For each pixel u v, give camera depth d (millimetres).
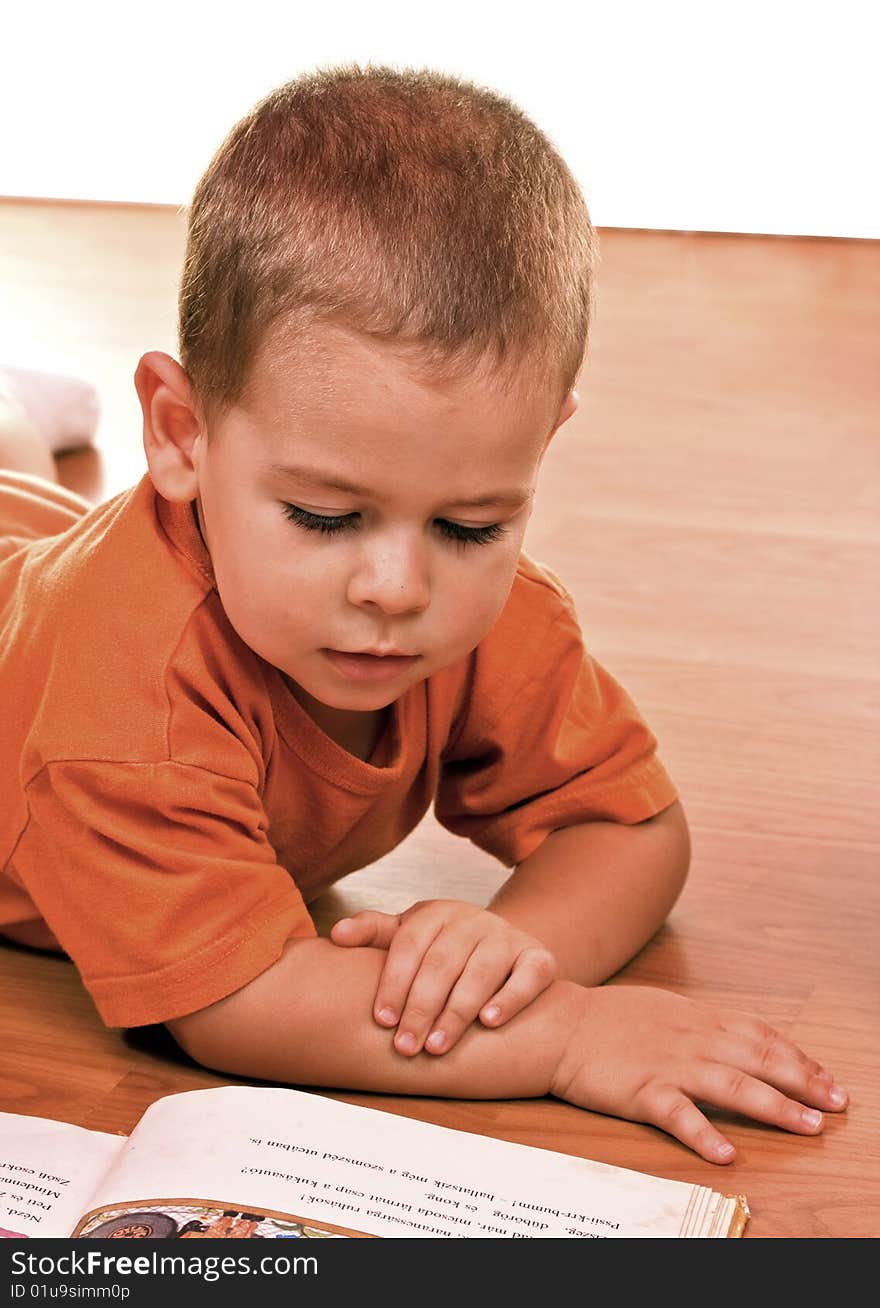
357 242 1034
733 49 3596
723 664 1554
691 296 2709
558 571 1690
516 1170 1064
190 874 1110
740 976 1234
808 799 1396
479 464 1038
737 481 1949
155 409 1111
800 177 3240
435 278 1029
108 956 1125
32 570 1191
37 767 1130
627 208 3139
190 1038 1131
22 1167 1065
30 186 3193
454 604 1067
